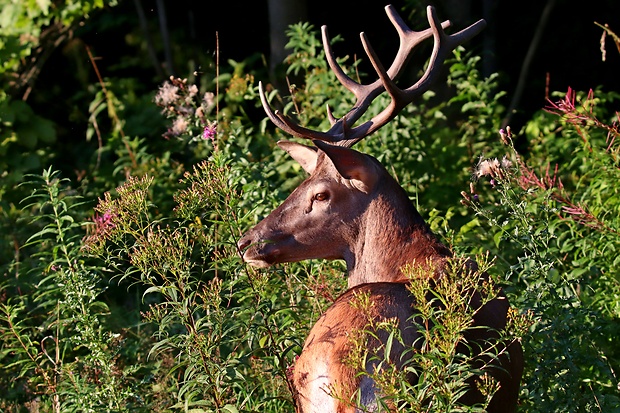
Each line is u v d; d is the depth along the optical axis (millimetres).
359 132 6996
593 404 6809
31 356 7137
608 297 8055
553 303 7012
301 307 7465
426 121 12938
